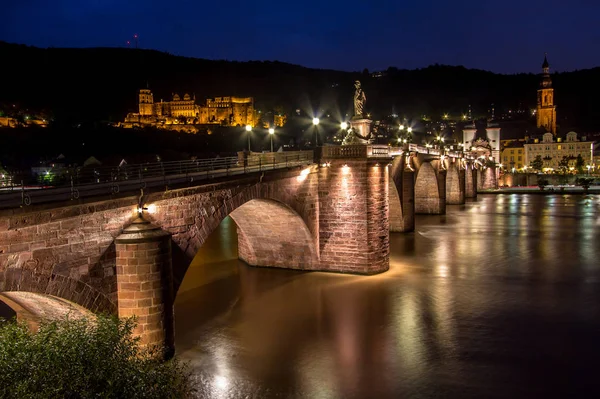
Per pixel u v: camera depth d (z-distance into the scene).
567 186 172.38
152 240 25.61
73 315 24.83
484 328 33.81
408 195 73.31
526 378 26.70
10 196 25.92
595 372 27.23
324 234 48.31
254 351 30.70
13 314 34.19
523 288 43.09
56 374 15.05
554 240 66.56
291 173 42.94
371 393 25.55
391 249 60.66
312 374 27.59
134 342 18.94
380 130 194.25
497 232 73.69
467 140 190.38
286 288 43.69
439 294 41.47
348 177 46.81
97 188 29.59
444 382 26.47
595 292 41.72
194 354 30.36
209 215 32.88
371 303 39.28
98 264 24.62
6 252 20.56
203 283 46.12
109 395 15.41
